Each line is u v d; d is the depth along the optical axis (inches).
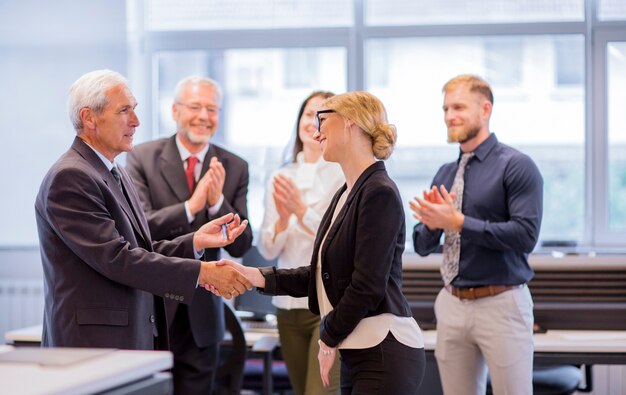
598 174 190.1
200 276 93.6
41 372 55.8
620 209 191.3
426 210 110.3
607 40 190.4
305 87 200.1
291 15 198.7
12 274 197.3
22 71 200.2
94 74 96.1
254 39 199.8
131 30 202.2
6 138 200.8
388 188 84.0
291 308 120.6
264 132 201.2
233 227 104.7
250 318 162.1
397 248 86.1
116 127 95.0
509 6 192.5
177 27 202.1
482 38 194.7
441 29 194.2
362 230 83.4
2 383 52.4
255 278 94.9
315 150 127.1
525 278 113.4
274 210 129.3
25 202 200.4
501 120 194.1
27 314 193.0
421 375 86.1
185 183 123.8
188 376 117.6
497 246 109.3
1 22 200.1
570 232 192.1
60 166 90.7
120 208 94.1
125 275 89.7
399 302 85.7
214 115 126.6
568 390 138.3
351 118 87.0
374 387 83.0
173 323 117.2
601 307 140.6
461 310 114.7
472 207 116.1
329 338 84.5
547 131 192.7
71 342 89.6
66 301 90.1
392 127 88.0
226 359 128.9
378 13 196.5
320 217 122.6
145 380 60.4
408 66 196.9
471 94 116.6
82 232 88.9
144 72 202.5
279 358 146.8
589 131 191.2
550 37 192.9
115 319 91.0
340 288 85.9
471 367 116.8
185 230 116.4
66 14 198.8
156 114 204.5
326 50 199.3
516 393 111.9
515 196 112.7
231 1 200.4
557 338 131.5
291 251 123.6
